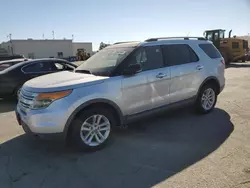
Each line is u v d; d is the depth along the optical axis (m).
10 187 3.24
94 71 4.65
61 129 3.86
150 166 3.64
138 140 4.60
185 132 4.93
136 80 4.55
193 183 3.15
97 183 3.27
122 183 3.24
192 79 5.55
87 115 4.07
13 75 8.05
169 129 5.12
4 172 3.62
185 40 5.73
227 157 3.79
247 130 4.91
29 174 3.55
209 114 6.08
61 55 71.31
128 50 4.77
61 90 3.85
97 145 4.23
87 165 3.75
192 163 3.67
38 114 3.80
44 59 8.73
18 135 5.11
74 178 3.41
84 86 4.02
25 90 4.17
